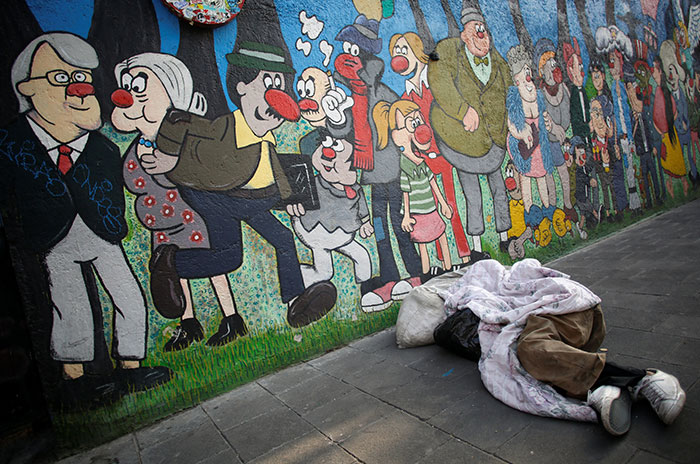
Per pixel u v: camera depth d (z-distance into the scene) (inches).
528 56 201.8
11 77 88.5
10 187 87.4
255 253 117.6
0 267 87.4
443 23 168.4
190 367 106.3
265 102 121.3
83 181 94.9
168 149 105.4
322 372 115.1
